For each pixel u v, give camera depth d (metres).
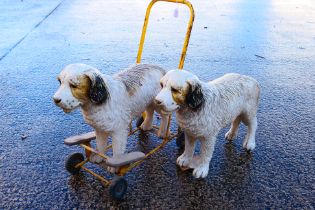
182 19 4.23
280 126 1.87
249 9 4.98
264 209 1.28
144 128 1.75
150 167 1.50
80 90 1.17
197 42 3.36
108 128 1.31
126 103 1.34
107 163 1.24
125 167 1.31
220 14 4.60
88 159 1.42
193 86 1.21
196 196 1.34
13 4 4.82
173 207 1.28
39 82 2.37
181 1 1.44
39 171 1.47
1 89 2.26
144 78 1.44
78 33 3.52
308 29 3.92
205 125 1.32
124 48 3.11
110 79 1.30
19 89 2.26
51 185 1.38
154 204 1.29
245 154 1.61
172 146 1.66
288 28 3.95
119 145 1.38
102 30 3.65
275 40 3.50
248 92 1.47
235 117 1.47
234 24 4.08
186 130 1.35
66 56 2.87
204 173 1.43
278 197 1.34
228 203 1.30
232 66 2.77
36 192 1.34
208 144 1.40
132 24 3.91
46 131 1.78
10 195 1.32
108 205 1.28
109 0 5.33
